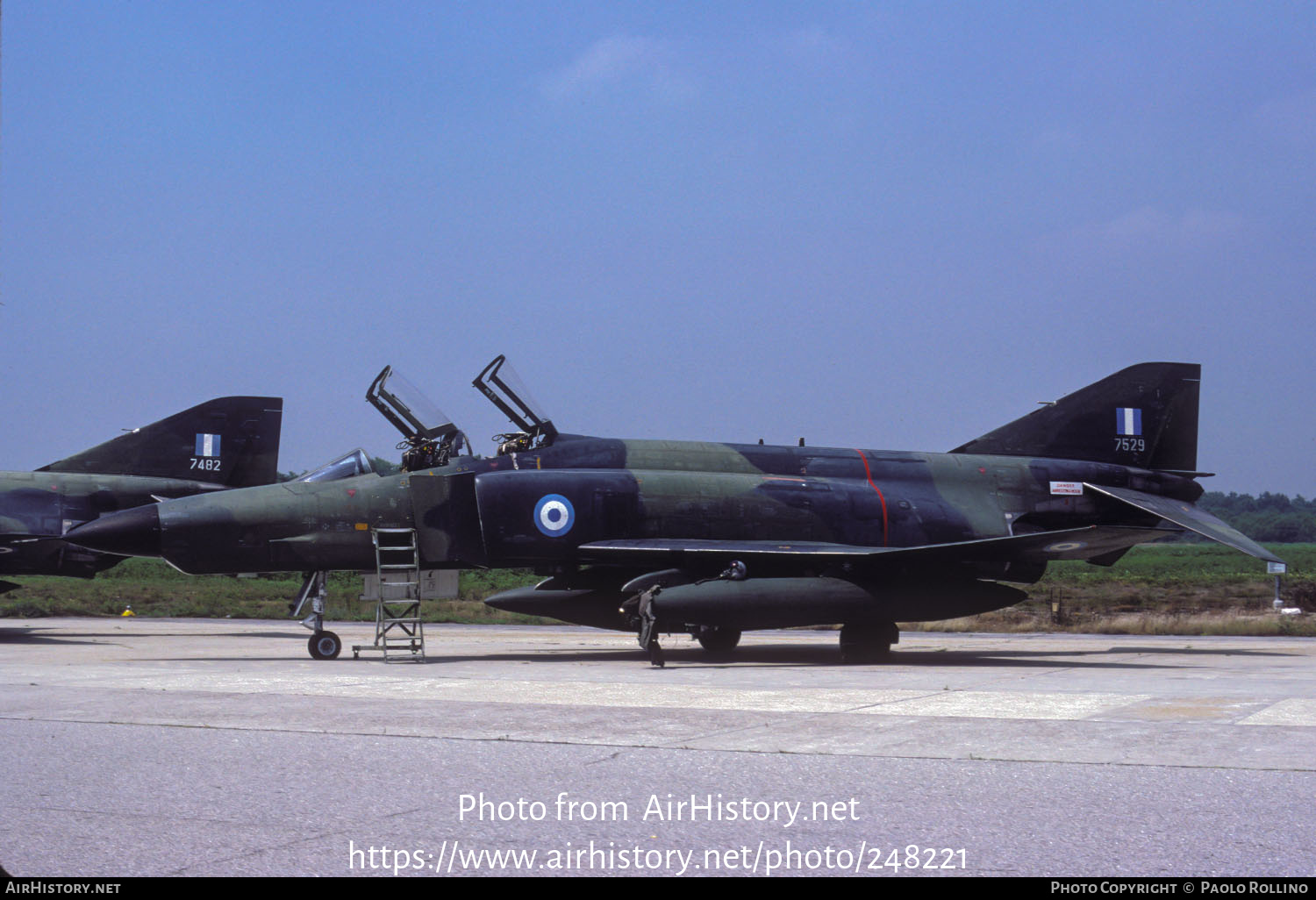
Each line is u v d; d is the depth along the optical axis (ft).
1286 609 104.94
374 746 26.45
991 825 18.71
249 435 88.17
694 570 59.88
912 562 59.93
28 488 80.23
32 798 20.94
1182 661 56.95
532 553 58.03
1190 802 20.29
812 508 62.44
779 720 30.63
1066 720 30.45
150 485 83.97
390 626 56.59
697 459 63.82
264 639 79.10
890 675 46.44
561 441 62.80
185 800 20.76
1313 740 26.81
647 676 45.65
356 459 60.23
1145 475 72.69
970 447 71.97
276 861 16.74
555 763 24.30
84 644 72.02
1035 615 107.65
